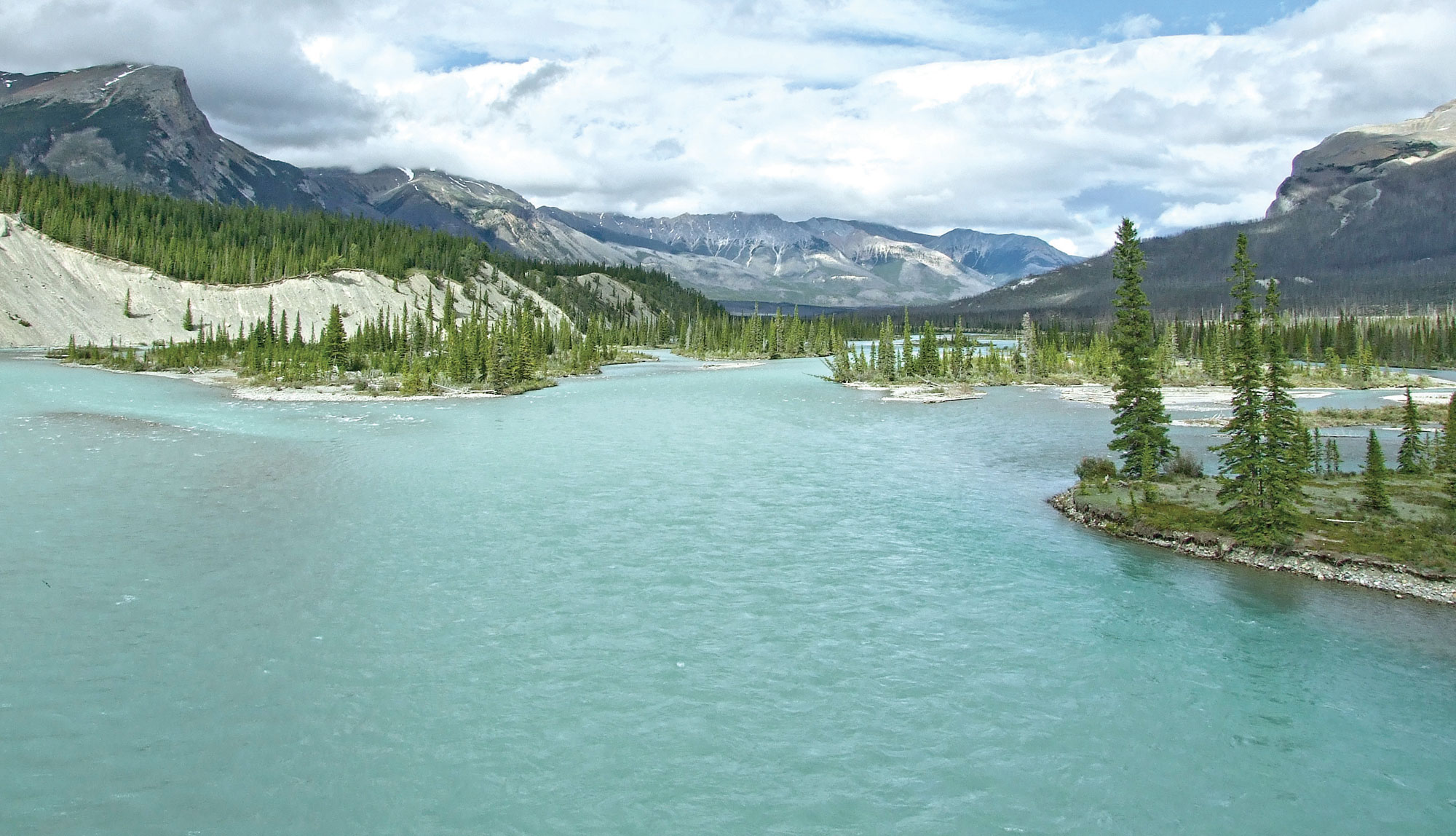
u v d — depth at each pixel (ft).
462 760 76.23
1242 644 103.91
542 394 411.75
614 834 66.44
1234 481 144.15
